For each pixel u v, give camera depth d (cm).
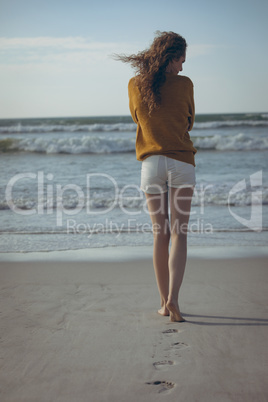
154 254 223
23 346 176
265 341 180
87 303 240
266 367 154
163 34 214
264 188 793
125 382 143
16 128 2020
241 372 150
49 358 164
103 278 302
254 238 451
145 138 215
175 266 209
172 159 209
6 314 220
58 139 1459
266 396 133
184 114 210
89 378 146
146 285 282
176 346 175
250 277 302
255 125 2130
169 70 215
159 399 132
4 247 414
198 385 141
